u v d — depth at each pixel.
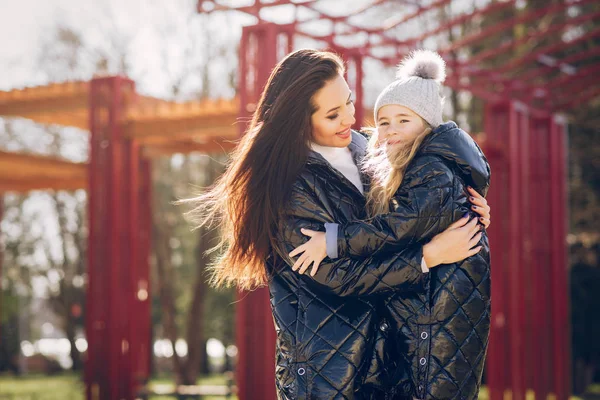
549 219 12.02
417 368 2.76
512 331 10.55
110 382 8.66
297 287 2.87
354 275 2.73
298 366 2.77
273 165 2.83
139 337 11.85
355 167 3.05
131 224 9.43
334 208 2.86
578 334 20.59
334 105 2.86
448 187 2.76
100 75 8.98
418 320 2.77
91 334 8.79
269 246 2.93
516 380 10.45
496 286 10.80
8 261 26.80
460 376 2.75
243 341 6.60
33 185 13.27
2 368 30.31
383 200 2.82
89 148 8.98
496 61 18.45
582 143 20.66
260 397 6.50
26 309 35.06
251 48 6.61
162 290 19.84
